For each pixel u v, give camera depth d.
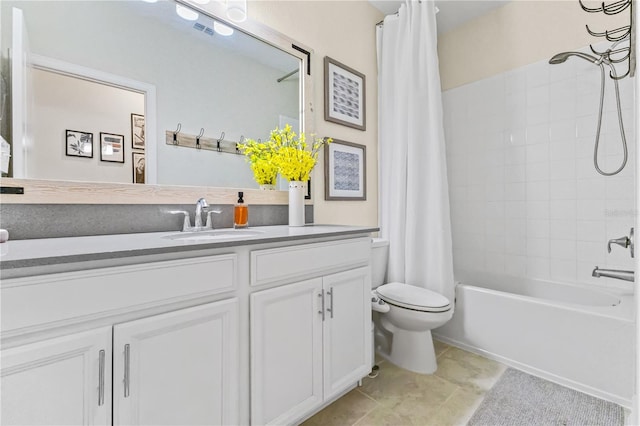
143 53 1.25
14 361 0.61
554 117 1.99
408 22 2.03
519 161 2.15
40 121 1.03
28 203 1.00
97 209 1.13
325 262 1.27
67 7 1.08
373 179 2.31
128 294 0.76
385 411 1.36
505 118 2.22
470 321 1.90
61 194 1.05
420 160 1.97
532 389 1.50
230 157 1.51
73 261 0.67
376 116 2.33
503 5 2.21
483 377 1.61
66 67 1.08
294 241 1.16
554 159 2.00
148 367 0.79
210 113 1.44
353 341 1.39
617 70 1.76
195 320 0.88
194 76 1.39
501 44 2.23
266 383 1.05
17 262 0.60
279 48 1.70
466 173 2.43
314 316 1.22
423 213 1.98
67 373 0.68
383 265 2.08
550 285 1.97
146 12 1.26
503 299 1.74
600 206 1.82
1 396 0.60
